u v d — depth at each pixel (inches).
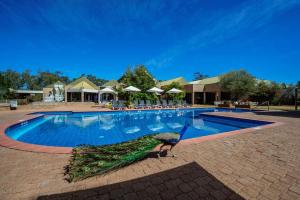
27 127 405.1
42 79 2438.5
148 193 108.6
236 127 459.5
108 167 133.3
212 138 248.7
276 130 311.0
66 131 374.6
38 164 150.3
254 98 1222.3
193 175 132.8
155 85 1111.0
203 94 1353.3
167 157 170.6
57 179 124.6
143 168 144.8
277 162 159.0
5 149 189.8
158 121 526.3
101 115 624.1
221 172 138.0
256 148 201.0
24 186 115.0
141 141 176.7
